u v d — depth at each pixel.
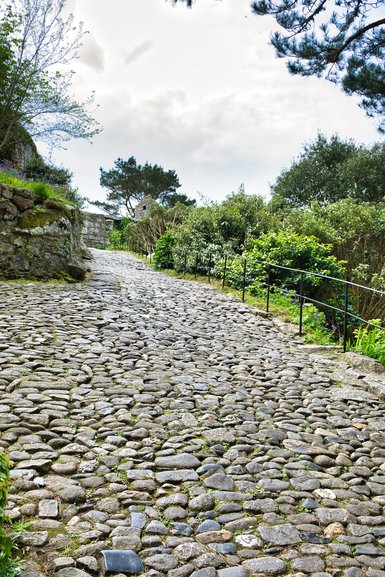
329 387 5.62
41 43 14.65
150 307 9.77
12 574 2.14
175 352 6.52
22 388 4.43
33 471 3.03
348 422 4.50
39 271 10.88
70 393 4.47
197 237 17.12
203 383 5.28
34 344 5.85
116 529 2.58
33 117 15.96
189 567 2.35
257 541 2.61
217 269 15.27
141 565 2.33
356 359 6.63
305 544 2.62
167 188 58.19
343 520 2.87
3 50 14.60
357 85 13.42
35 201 11.45
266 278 12.76
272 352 7.21
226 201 18.39
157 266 18.98
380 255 14.80
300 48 12.39
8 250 10.43
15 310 7.62
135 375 5.26
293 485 3.24
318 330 9.32
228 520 2.78
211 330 8.38
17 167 19.23
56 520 2.60
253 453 3.67
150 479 3.14
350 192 29.19
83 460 3.29
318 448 3.86
